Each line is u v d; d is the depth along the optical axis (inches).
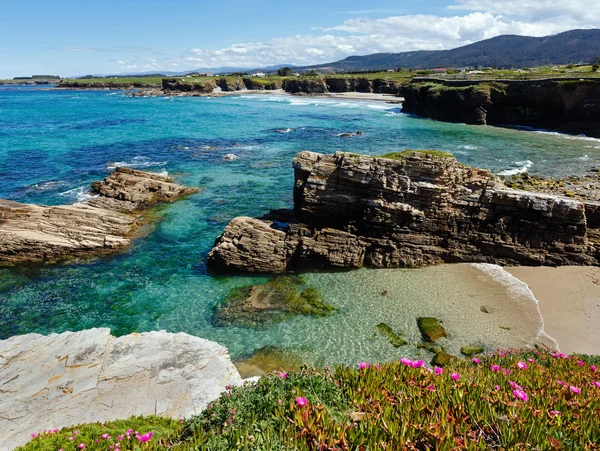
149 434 309.3
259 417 250.8
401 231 1074.7
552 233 1035.3
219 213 1405.0
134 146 2425.0
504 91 3184.1
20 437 426.9
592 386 307.7
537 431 193.0
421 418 207.0
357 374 271.3
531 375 308.7
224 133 2871.6
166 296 940.0
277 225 1166.3
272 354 736.3
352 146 2388.0
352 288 960.9
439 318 833.5
